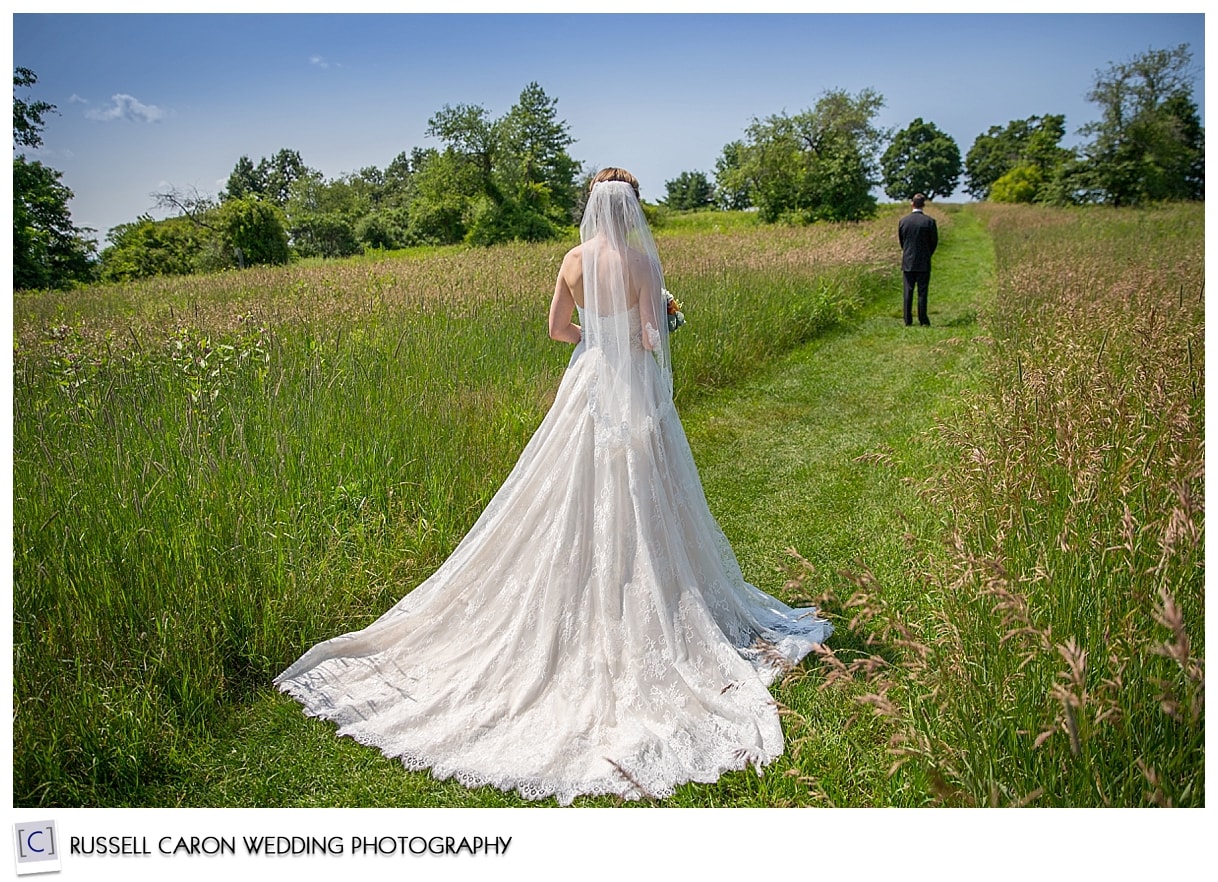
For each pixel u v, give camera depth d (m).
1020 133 81.38
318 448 4.38
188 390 4.88
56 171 27.09
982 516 3.33
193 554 3.33
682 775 2.57
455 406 5.42
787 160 34.69
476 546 3.26
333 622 3.46
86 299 13.80
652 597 2.95
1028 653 2.31
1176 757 2.04
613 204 3.05
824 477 5.33
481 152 48.25
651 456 3.09
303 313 7.52
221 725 2.88
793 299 10.20
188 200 34.66
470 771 2.64
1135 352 4.94
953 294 13.01
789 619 3.44
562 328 3.32
